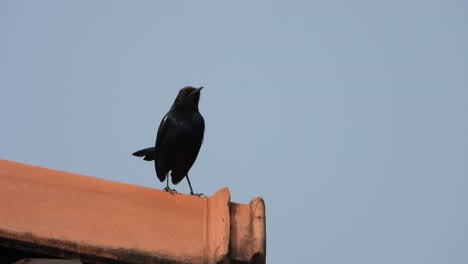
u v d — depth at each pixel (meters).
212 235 10.72
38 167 11.09
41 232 10.00
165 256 10.30
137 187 11.34
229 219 10.79
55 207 10.48
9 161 11.01
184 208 11.17
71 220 10.36
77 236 10.14
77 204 10.66
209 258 10.45
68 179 11.05
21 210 10.27
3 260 9.88
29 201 10.45
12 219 10.07
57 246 9.95
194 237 10.71
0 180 10.64
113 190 11.13
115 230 10.44
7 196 10.41
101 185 11.14
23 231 9.91
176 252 10.41
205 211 11.20
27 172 10.93
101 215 10.60
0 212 10.13
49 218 10.28
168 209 11.09
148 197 11.21
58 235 10.05
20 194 10.52
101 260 10.11
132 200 11.06
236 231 10.75
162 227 10.73
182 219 10.96
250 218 10.92
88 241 10.12
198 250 10.53
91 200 10.80
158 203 11.15
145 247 10.33
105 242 10.20
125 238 10.37
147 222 10.73
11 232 9.83
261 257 10.48
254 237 10.58
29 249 9.89
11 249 9.93
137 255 10.20
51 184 10.86
